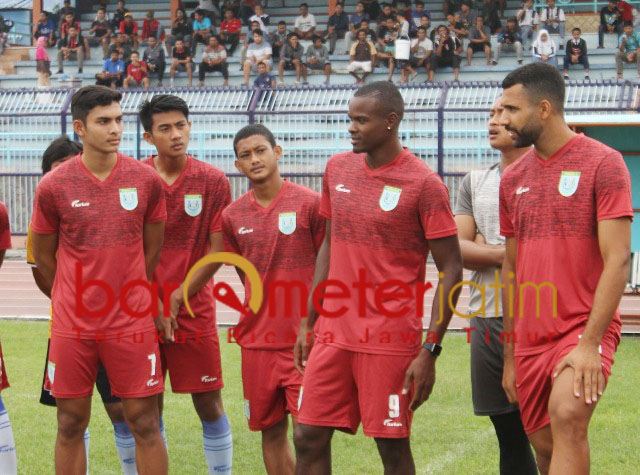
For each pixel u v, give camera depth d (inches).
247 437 339.6
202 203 272.7
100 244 240.8
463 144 877.8
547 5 1155.9
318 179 917.2
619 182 194.2
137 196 243.8
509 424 242.1
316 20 1344.7
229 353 483.8
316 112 913.5
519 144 204.5
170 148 265.7
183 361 273.6
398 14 1172.5
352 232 219.1
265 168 256.8
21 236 970.7
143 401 244.8
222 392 403.5
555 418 193.3
